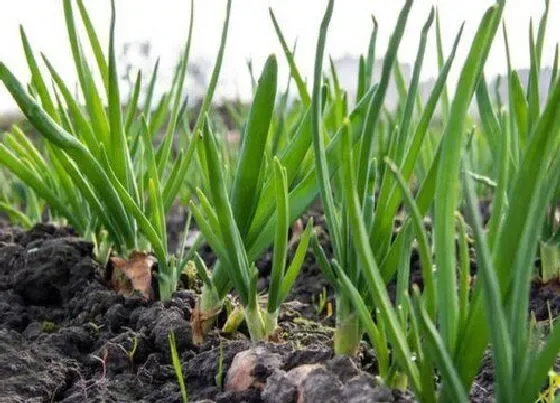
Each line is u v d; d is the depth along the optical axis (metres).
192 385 0.74
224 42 0.93
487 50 0.60
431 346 0.55
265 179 0.85
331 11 0.66
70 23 0.91
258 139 0.75
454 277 0.58
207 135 0.69
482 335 0.57
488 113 1.03
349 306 0.72
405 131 0.73
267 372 0.69
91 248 1.04
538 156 0.53
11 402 0.71
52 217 1.46
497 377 0.55
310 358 0.69
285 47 0.92
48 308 0.98
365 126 0.72
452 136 0.56
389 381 0.63
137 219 0.88
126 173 0.93
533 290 1.07
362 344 0.79
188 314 0.89
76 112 0.90
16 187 1.71
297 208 0.80
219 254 0.77
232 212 0.78
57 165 1.07
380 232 0.71
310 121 0.79
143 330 0.84
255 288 0.78
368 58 0.87
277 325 0.82
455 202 0.57
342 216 0.72
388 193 0.71
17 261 1.09
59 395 0.76
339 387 0.62
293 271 0.77
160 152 1.06
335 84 0.99
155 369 0.78
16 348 0.82
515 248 0.55
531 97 0.92
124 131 0.98
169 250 1.63
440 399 0.58
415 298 0.55
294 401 0.64
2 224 1.96
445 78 0.69
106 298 0.92
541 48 0.94
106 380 0.76
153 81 1.14
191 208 0.76
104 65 0.96
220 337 0.80
